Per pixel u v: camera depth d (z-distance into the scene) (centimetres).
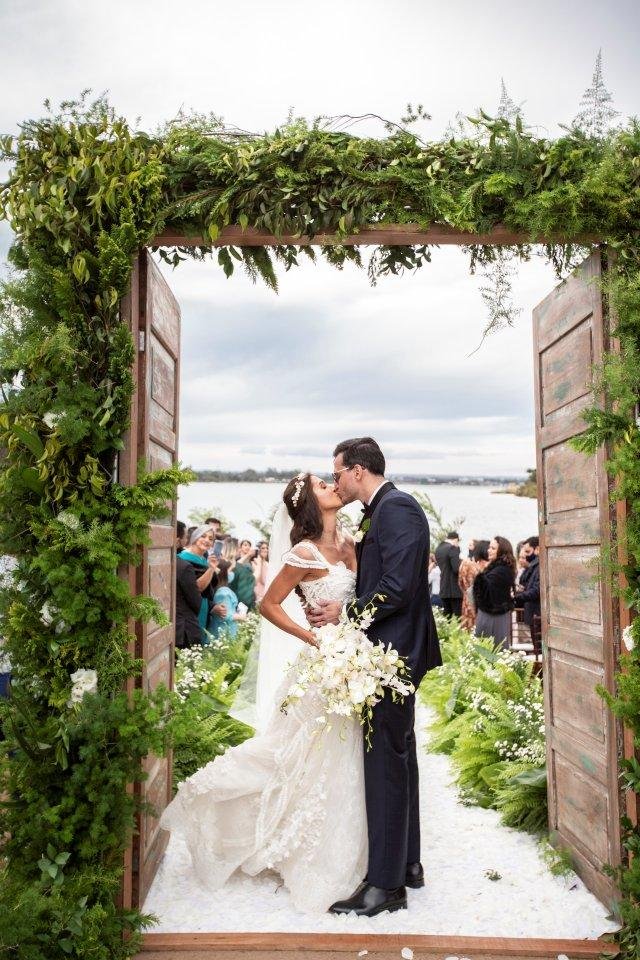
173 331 385
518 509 2722
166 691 278
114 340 283
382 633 318
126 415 286
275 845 322
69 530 273
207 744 475
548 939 288
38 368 279
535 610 796
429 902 322
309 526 335
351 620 309
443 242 312
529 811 422
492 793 470
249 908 313
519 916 307
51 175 286
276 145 296
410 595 308
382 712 313
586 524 332
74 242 284
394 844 311
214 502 2062
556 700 379
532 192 299
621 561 296
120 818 272
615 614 305
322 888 310
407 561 307
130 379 283
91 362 288
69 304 283
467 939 286
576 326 343
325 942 282
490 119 302
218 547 995
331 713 323
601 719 318
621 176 286
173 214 301
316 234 309
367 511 334
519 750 468
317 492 339
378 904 307
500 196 302
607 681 306
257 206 304
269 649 409
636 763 288
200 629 673
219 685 592
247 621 877
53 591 274
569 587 358
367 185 299
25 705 277
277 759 332
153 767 349
